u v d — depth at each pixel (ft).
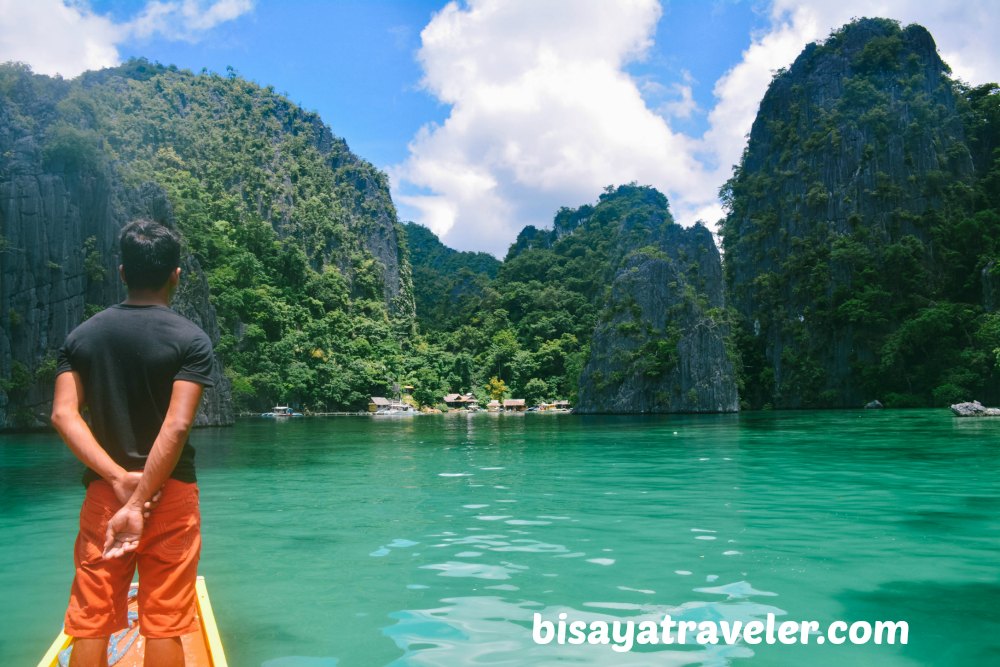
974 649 13.83
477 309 520.83
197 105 495.82
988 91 312.91
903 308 252.01
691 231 292.81
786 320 278.05
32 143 140.05
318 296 397.80
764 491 36.35
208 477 47.16
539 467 51.65
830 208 290.97
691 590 18.08
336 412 326.85
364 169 590.55
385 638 14.73
